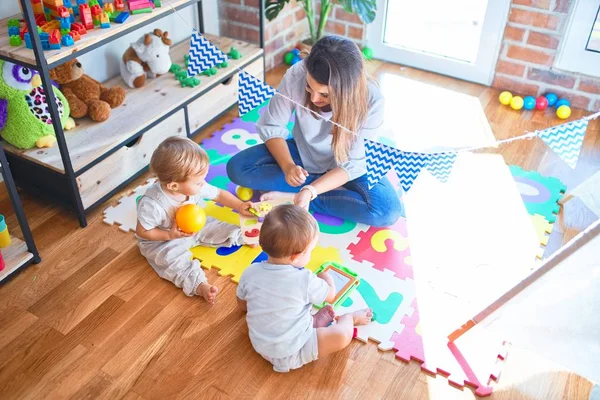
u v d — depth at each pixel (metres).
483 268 1.86
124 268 1.84
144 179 2.22
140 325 1.66
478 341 1.63
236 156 2.10
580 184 2.12
